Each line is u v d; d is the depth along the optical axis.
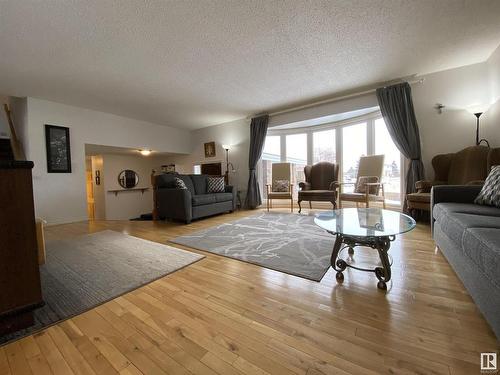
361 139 4.58
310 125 5.18
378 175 3.73
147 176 7.32
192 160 6.69
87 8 1.88
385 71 3.20
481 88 3.03
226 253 2.18
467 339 0.98
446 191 2.10
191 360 0.91
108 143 4.91
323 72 3.17
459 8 2.01
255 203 5.29
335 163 4.82
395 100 3.47
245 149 5.57
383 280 1.45
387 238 1.52
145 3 1.85
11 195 1.04
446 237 1.67
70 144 4.29
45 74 3.04
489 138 2.97
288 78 3.34
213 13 1.99
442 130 3.29
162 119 5.49
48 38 2.26
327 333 1.05
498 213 1.53
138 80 3.30
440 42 2.54
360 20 2.13
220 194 4.55
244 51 2.60
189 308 1.28
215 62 2.83
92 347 1.00
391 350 0.93
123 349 0.98
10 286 1.05
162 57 2.69
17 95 3.75
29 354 0.96
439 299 1.30
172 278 1.68
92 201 7.16
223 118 5.54
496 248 0.91
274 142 5.70
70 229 3.51
